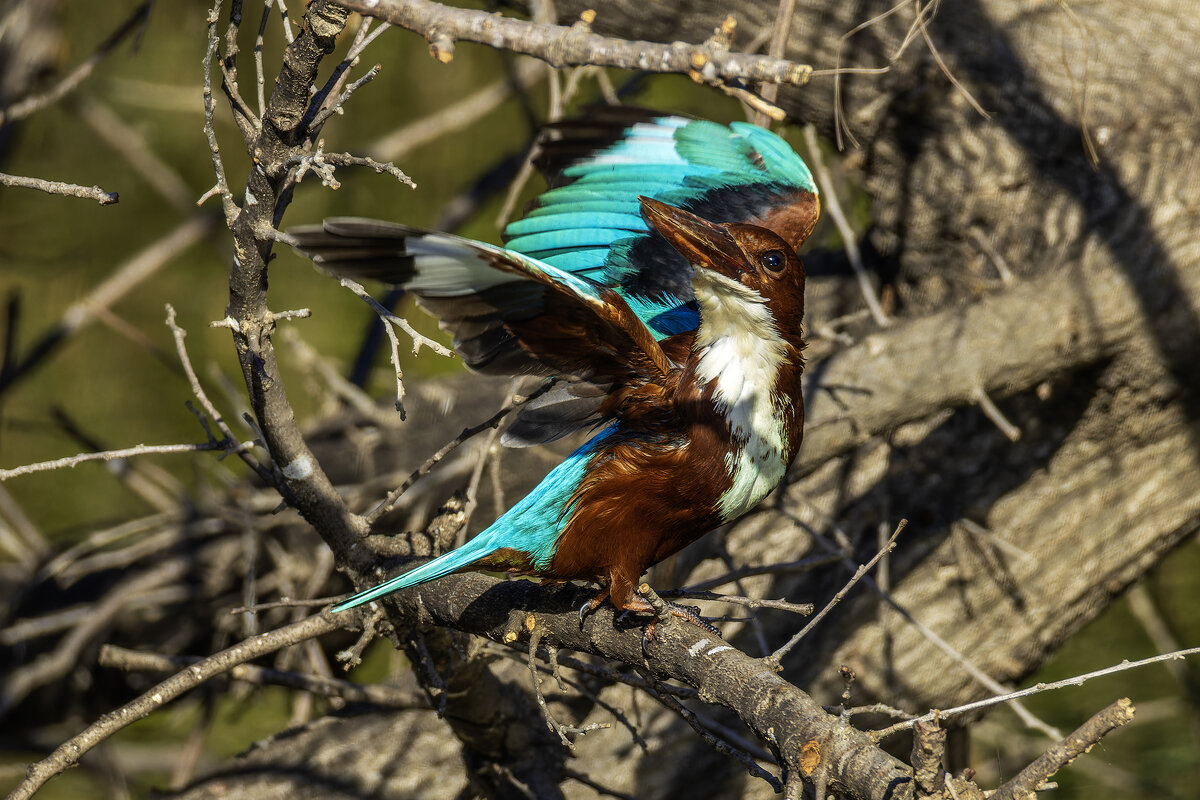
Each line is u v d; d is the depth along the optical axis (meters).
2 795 11.44
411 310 14.22
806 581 9.12
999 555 9.11
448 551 6.34
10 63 12.20
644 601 5.55
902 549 9.20
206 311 15.45
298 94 5.05
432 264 5.10
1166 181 8.84
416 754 8.70
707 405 5.75
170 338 15.23
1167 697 11.62
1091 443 9.12
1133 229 8.76
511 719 7.56
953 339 8.54
